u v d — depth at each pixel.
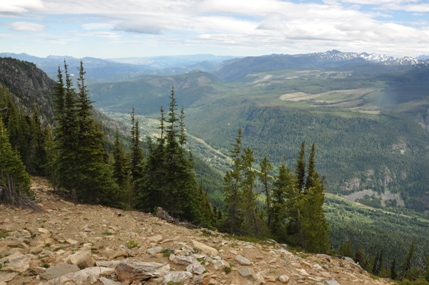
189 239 17.08
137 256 12.41
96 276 9.09
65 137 27.62
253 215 37.97
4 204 20.38
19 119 59.22
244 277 11.37
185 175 34.22
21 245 12.29
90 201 29.06
